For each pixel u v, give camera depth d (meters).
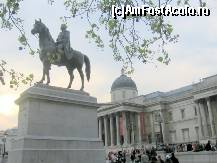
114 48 14.23
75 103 23.19
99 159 23.19
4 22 12.32
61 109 22.30
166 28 13.05
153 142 108.19
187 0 12.11
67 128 22.23
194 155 34.12
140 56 13.84
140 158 42.53
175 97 109.62
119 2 12.77
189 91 107.88
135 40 13.78
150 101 114.88
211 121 89.81
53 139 20.89
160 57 13.70
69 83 24.98
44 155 19.97
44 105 21.38
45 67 22.64
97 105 24.66
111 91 138.38
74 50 25.33
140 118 113.69
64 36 24.44
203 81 94.81
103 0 12.93
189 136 102.88
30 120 20.31
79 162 21.80
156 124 110.62
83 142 22.64
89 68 26.59
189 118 103.88
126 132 108.38
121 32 13.58
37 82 22.02
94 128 24.08
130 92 134.25
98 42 13.97
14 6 12.16
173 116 109.56
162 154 44.50
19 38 12.86
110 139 114.62
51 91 22.05
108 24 12.88
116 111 111.81
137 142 110.62
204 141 90.25
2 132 113.38
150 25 13.13
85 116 23.75
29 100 20.77
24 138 19.56
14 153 20.23
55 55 20.94
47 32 23.17
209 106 91.31
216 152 32.03
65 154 21.16
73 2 13.39
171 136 108.62
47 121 21.17
